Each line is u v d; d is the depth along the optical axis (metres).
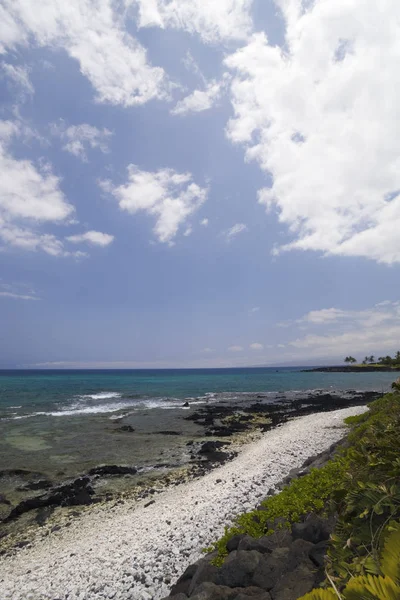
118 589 7.38
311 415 35.81
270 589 5.04
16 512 14.53
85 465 20.91
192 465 20.72
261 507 8.05
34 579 8.87
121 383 104.56
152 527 10.73
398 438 5.74
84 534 12.23
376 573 3.13
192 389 80.56
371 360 198.00
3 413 41.12
